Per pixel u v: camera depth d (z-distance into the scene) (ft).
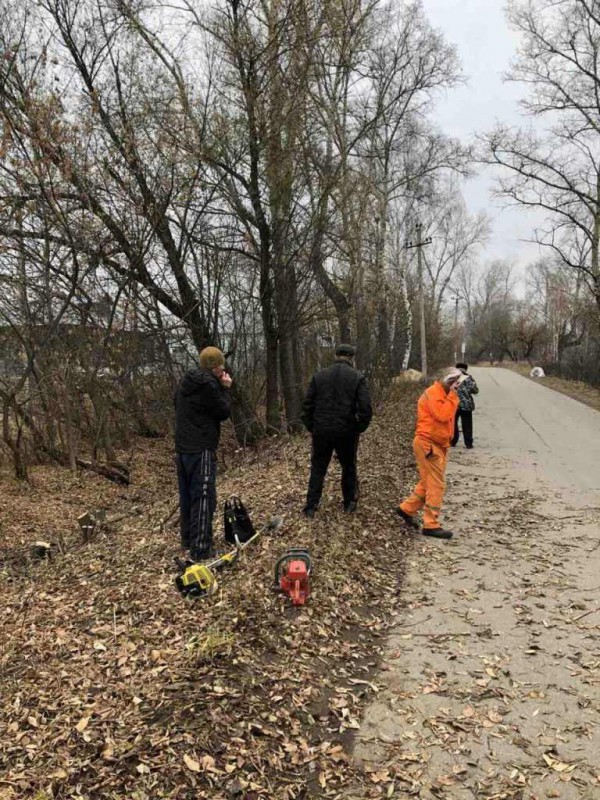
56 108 29.86
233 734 10.73
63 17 33.50
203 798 9.35
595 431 50.90
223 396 18.26
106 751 10.12
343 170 49.39
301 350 65.46
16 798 9.17
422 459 22.75
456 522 24.73
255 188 41.11
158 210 36.11
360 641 14.76
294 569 15.33
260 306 47.96
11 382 40.86
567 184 88.02
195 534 18.11
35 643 14.19
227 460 44.75
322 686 12.65
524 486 30.91
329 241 47.78
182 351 44.68
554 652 14.07
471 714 11.78
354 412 22.02
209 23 38.32
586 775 10.14
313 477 22.33
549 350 231.30
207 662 12.71
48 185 30.76
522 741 11.00
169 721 10.88
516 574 18.85
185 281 40.29
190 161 36.42
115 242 35.76
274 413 50.85
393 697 12.38
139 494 39.88
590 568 19.25
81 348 39.91
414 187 96.43
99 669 12.76
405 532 23.00
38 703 11.62
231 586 16.33
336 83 55.52
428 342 142.61
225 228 42.32
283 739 10.87
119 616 15.26
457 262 163.73
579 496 28.63
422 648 14.40
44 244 33.47
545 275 213.25
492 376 142.10
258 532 19.76
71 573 19.63
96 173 33.50
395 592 17.71
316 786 9.93
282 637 14.15
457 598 17.21
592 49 84.33
